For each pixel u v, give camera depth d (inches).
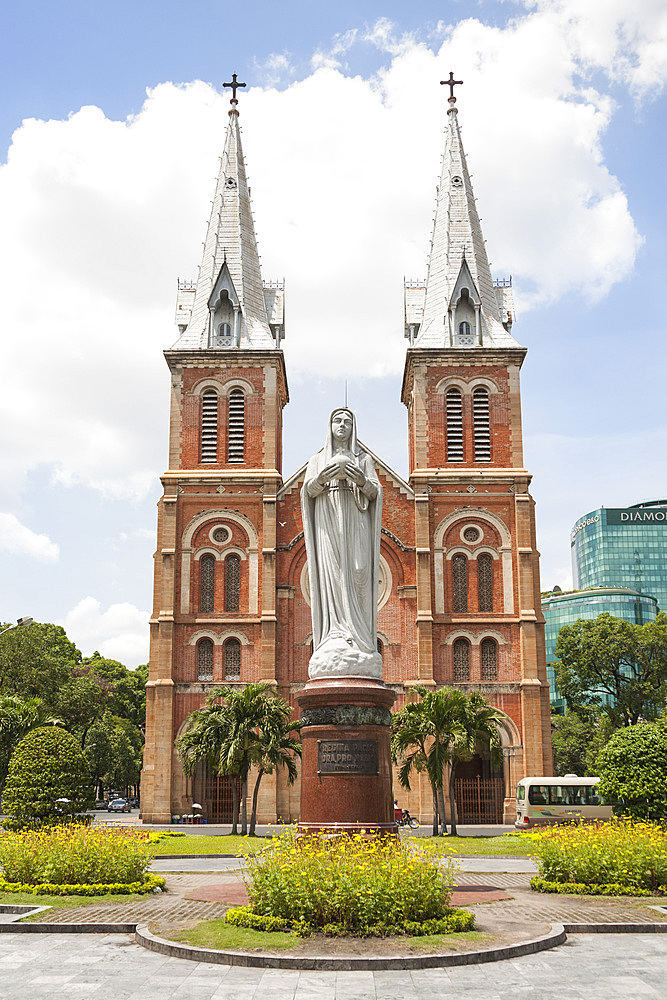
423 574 2278.5
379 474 2377.0
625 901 763.4
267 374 2426.2
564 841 850.1
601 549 7062.0
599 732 3287.4
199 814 2142.0
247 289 2551.7
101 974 529.0
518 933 613.3
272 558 2293.3
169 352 2428.6
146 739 2194.9
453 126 2765.7
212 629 2273.6
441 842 1505.9
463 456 2378.2
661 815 1396.4
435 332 2481.5
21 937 634.2
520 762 2187.5
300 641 2292.1
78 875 810.2
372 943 571.8
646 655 3159.5
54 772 1159.0
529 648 2237.9
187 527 2332.7
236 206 2637.8
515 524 2329.0
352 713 765.3
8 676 2891.2
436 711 1806.1
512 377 2417.6
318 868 617.0
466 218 2613.2
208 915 677.9
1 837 883.4
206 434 2407.7
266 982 507.8
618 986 503.2
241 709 1812.3
